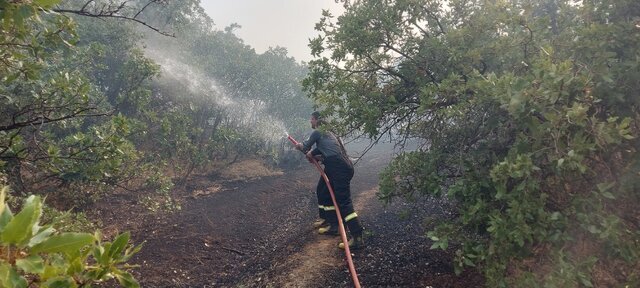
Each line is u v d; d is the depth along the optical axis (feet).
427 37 14.38
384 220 16.87
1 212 2.75
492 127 10.75
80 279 3.39
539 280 8.00
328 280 11.87
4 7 5.24
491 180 9.45
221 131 33.01
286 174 34.09
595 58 8.63
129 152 17.24
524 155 7.45
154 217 19.38
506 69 11.87
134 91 25.32
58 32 9.18
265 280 12.84
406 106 14.16
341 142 15.40
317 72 14.76
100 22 29.43
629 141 8.14
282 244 16.70
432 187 11.37
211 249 16.78
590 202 7.57
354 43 13.89
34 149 12.26
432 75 13.84
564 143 7.68
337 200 14.42
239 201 24.17
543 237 7.75
